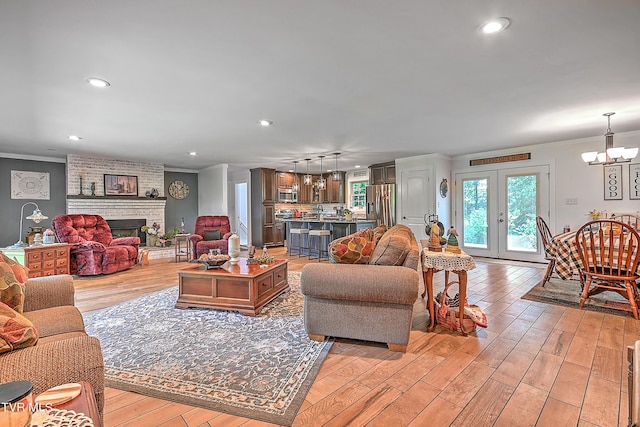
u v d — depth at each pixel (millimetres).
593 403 1747
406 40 2162
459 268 2629
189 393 1866
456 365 2176
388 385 1940
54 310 1892
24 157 6504
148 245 7449
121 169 7297
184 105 3438
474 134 4984
